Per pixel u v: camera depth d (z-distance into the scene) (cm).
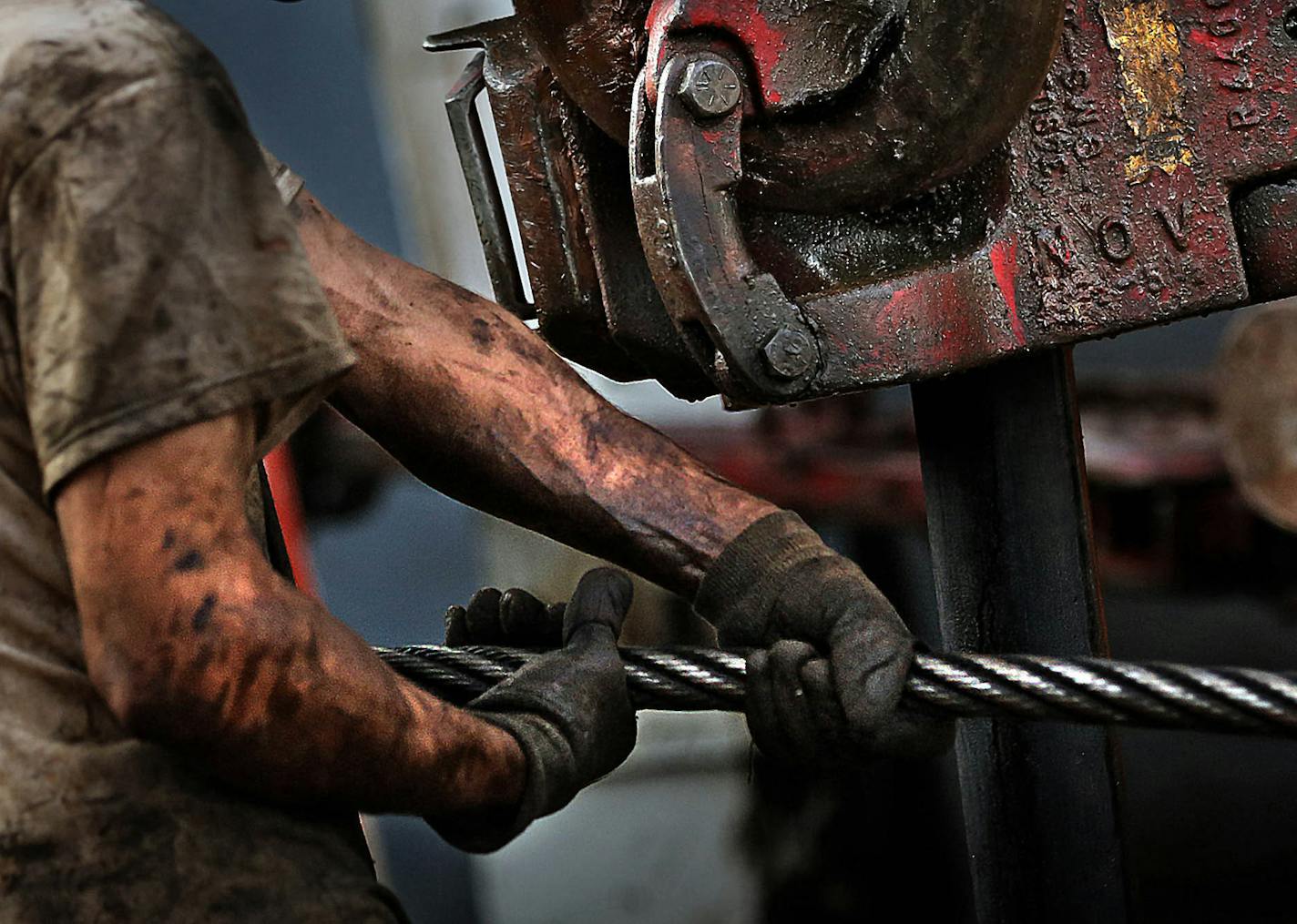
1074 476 329
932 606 890
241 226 233
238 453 234
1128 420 930
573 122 336
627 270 338
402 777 247
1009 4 282
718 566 301
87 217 227
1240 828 827
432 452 312
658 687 291
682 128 292
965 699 274
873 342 306
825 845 785
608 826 886
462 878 825
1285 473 821
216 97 236
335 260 306
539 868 867
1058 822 333
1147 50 295
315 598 242
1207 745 924
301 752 238
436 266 1005
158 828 245
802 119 301
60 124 229
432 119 986
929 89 291
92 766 245
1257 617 1052
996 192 305
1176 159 296
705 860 852
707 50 294
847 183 304
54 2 238
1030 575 332
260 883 248
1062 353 330
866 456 895
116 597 227
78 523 229
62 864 243
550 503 309
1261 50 289
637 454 312
